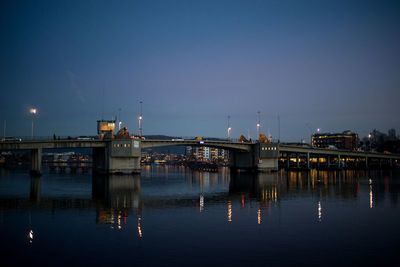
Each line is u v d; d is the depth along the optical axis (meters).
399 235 32.09
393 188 77.19
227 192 70.25
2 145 108.31
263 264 24.28
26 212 44.12
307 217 40.66
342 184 89.25
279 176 127.94
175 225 36.16
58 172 160.12
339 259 25.39
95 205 50.72
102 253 26.61
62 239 30.52
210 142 144.00
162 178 120.81
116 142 120.19
